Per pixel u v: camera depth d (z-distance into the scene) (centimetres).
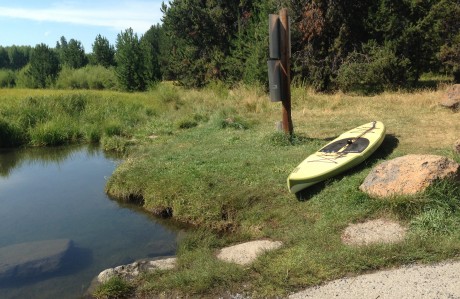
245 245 560
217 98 1788
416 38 1878
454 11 1881
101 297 477
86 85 3734
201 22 2638
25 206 835
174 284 471
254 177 762
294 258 485
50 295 505
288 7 1998
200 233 630
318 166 697
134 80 3244
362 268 447
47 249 625
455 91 1191
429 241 473
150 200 782
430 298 387
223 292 446
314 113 1329
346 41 1986
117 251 624
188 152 995
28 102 1669
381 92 1828
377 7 1945
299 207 639
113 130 1434
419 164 573
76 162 1191
